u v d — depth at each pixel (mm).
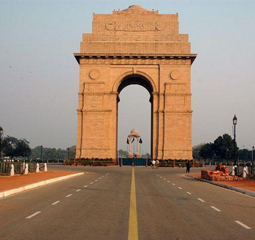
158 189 33219
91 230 14555
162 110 92438
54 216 17812
